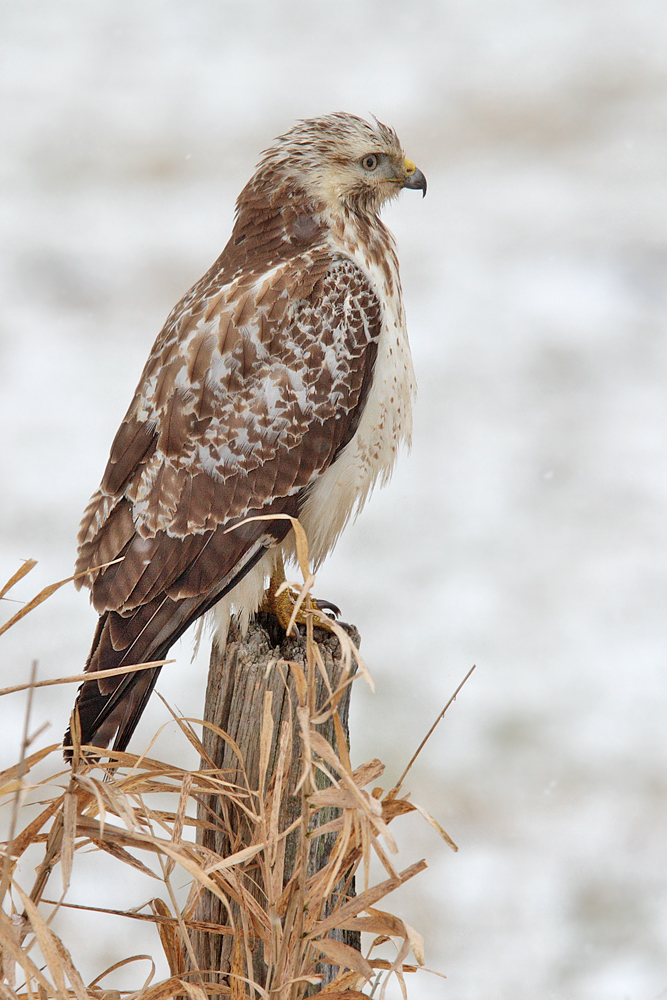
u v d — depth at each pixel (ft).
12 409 67.51
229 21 157.17
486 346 75.25
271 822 15.12
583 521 55.83
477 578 50.80
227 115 128.16
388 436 23.22
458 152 115.24
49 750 14.85
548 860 34.58
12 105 130.11
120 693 19.36
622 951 31.37
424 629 46.96
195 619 20.72
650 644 45.96
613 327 77.41
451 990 29.91
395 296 23.76
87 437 64.23
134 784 15.15
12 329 78.02
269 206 22.76
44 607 47.34
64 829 13.88
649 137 115.65
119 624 20.06
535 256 88.17
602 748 39.73
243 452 21.09
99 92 134.82
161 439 20.81
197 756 36.76
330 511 22.76
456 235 93.97
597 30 147.33
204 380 20.97
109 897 31.40
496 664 44.62
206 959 17.19
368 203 23.82
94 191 106.73
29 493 57.52
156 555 20.51
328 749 13.73
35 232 95.20
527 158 112.16
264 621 22.72
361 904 14.16
